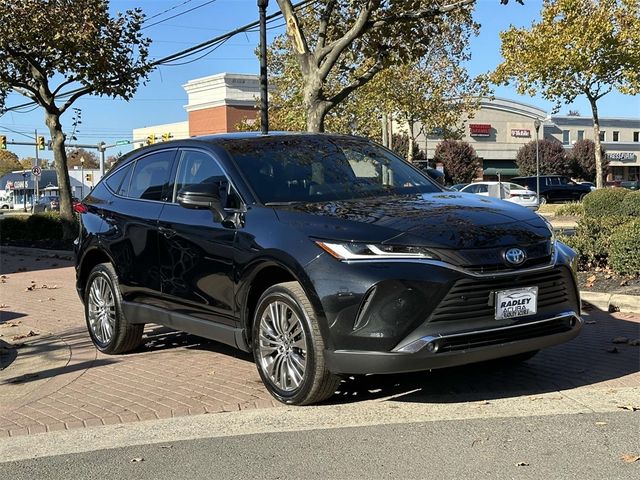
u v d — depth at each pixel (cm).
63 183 1816
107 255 672
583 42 2470
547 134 6675
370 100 3039
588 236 1009
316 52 1170
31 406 535
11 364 669
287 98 3177
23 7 1528
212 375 591
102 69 1653
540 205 3350
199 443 439
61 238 1953
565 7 2511
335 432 445
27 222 2031
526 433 433
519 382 545
